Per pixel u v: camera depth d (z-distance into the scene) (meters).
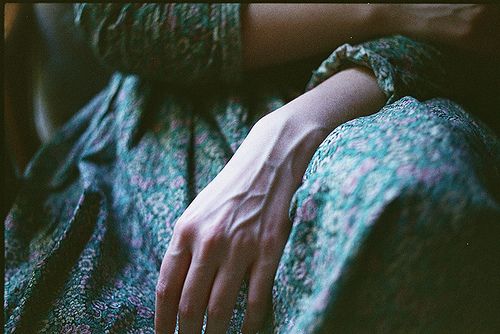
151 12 0.67
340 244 0.40
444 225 0.38
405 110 0.46
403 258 0.39
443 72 0.63
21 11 0.93
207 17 0.66
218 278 0.48
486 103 0.69
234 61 0.67
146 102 0.73
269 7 0.66
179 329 0.49
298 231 0.45
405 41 0.63
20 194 0.76
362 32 0.65
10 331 0.56
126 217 0.67
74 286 0.60
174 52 0.67
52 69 0.93
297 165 0.51
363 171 0.41
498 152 0.53
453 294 0.40
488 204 0.38
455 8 0.63
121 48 0.69
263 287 0.48
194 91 0.73
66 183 0.77
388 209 0.39
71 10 0.90
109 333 0.56
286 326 0.45
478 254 0.40
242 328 0.49
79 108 0.94
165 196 0.64
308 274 0.44
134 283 0.62
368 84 0.59
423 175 0.39
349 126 0.47
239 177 0.50
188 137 0.68
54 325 0.57
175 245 0.49
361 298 0.40
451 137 0.41
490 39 0.64
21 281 0.63
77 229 0.65
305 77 0.71
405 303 0.40
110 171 0.74
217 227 0.48
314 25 0.66
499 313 0.42
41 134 0.98
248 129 0.67
